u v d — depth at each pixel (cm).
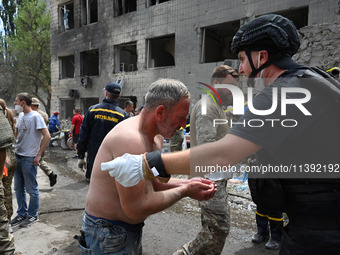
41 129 313
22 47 1833
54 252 256
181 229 313
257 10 834
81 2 1438
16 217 324
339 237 89
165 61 1339
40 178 537
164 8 1077
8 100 2078
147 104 117
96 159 126
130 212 109
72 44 1477
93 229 126
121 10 1316
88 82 1382
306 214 94
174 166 91
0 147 205
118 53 1309
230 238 287
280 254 104
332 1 676
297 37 98
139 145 111
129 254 128
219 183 182
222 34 1216
